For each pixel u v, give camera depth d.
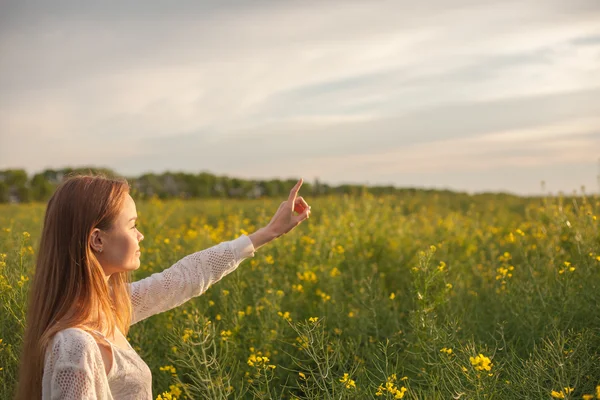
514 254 6.71
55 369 1.50
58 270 1.68
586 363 2.84
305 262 5.65
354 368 3.36
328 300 4.68
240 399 3.29
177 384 3.14
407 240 7.17
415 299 3.71
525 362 3.01
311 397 2.98
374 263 6.17
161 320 4.20
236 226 7.16
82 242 1.69
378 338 4.02
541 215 6.62
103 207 1.71
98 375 1.55
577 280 4.21
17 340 3.35
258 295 4.64
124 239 1.76
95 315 1.71
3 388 3.12
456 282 4.97
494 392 2.66
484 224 8.89
